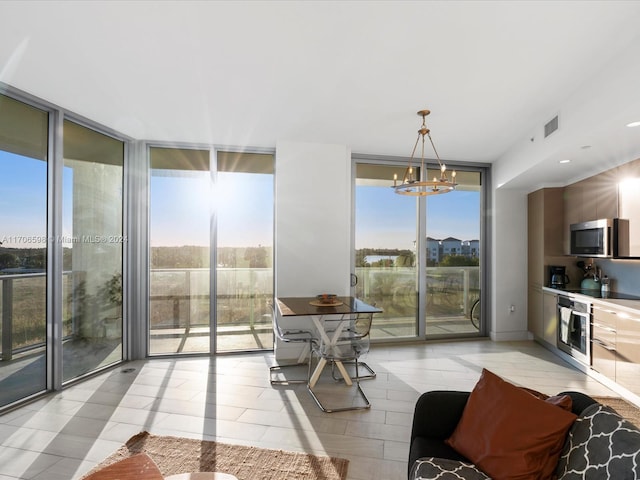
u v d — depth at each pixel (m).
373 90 2.97
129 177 4.21
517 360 4.25
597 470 1.23
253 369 3.94
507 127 3.81
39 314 3.18
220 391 3.33
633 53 2.23
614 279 4.13
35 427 2.64
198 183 4.47
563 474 1.36
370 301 4.98
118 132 4.00
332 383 3.55
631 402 3.07
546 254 4.72
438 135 4.09
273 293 4.61
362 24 2.10
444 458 1.60
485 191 5.36
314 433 2.60
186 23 2.10
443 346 4.85
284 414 2.89
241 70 2.65
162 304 4.36
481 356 4.41
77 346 3.58
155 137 4.18
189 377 3.68
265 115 3.53
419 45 2.31
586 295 3.85
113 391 3.31
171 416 2.83
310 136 4.17
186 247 4.43
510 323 5.18
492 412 1.60
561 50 2.35
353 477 2.11
